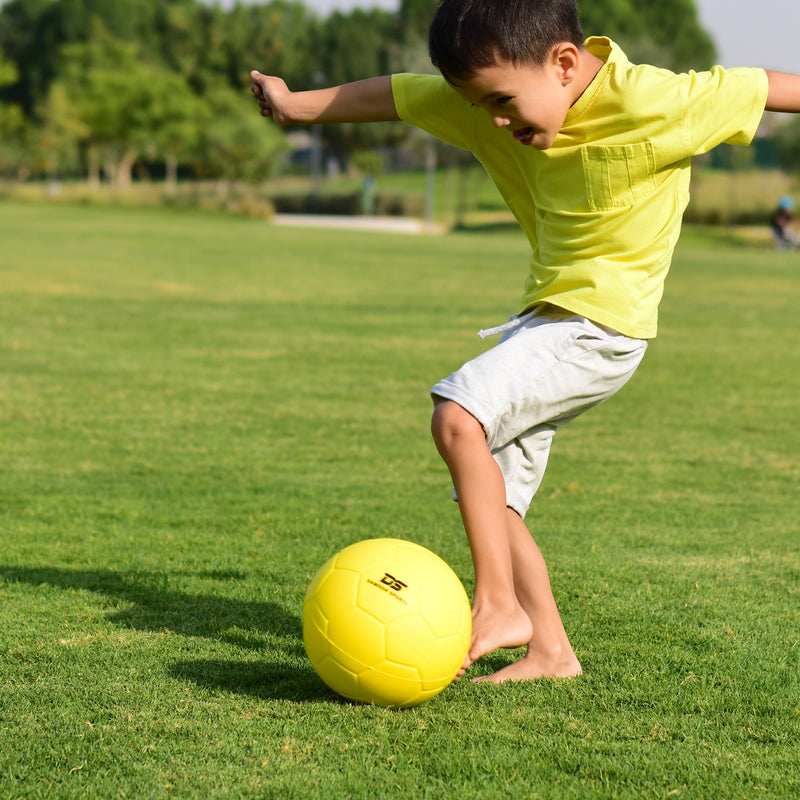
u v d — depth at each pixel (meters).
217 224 36.81
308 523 4.89
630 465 6.57
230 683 2.81
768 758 2.39
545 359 2.70
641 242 2.76
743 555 4.49
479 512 2.63
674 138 2.68
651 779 2.27
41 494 5.39
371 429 7.48
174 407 8.09
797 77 2.85
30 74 92.12
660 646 3.25
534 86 2.54
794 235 35.56
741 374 10.41
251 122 61.38
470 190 63.50
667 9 77.00
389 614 2.53
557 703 2.72
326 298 16.14
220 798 2.14
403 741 2.43
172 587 3.83
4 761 2.30
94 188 55.84
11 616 3.43
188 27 86.31
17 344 10.90
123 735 2.44
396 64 48.69
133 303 14.73
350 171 88.00
